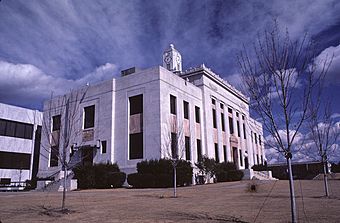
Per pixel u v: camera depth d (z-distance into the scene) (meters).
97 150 34.97
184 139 35.19
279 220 8.49
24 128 47.16
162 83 32.75
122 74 38.75
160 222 8.77
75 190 26.42
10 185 39.88
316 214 9.33
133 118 33.59
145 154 31.34
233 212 10.36
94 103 36.97
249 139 52.59
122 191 22.89
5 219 9.92
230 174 35.84
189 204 13.22
